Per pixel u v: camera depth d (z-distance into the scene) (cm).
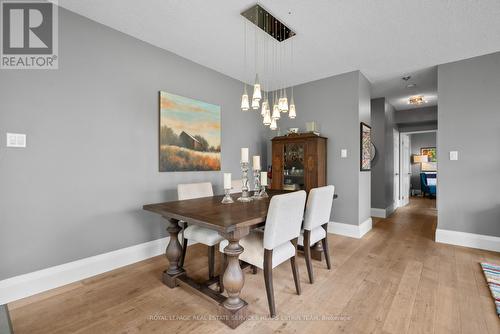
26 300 180
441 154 315
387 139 485
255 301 179
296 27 232
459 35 246
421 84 397
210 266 209
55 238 201
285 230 167
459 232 304
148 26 233
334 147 360
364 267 237
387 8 203
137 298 183
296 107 402
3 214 176
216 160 342
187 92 305
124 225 245
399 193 597
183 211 179
